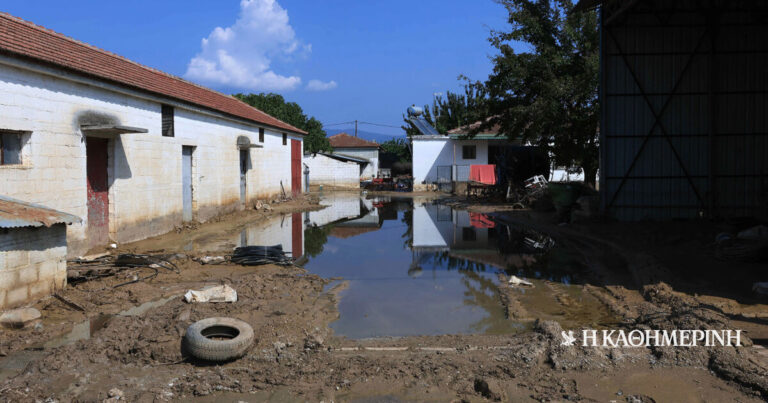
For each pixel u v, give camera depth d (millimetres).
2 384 4672
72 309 7012
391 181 41938
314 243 13789
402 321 6910
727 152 14992
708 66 14891
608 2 14812
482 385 4609
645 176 15352
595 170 21156
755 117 14852
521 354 5387
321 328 6492
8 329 6160
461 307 7578
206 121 16828
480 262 11062
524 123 21406
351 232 16172
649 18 15000
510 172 26859
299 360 5406
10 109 8438
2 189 8219
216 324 5773
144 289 8148
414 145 37625
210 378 4867
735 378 4676
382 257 11758
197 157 16172
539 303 7719
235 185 19516
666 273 8664
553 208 20562
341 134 55750
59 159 9578
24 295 6758
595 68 19359
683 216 15273
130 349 5520
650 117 15219
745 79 14820
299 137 29719
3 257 6375
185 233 14516
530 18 21281
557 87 19703
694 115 15070
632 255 10695
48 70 9141
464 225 18094
